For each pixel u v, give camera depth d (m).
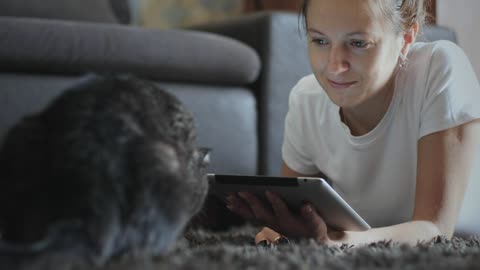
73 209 0.63
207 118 1.98
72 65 1.79
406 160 1.25
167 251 0.72
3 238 0.65
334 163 1.34
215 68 1.99
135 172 0.65
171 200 0.67
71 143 0.65
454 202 1.12
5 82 1.72
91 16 2.44
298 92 1.41
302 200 1.00
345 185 1.34
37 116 0.69
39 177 0.64
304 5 1.14
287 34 2.10
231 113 2.03
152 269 0.64
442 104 1.16
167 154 0.68
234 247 0.90
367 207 1.33
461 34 2.11
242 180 1.02
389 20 1.06
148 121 0.69
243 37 2.18
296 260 0.74
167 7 3.28
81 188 0.63
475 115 1.17
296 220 1.04
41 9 2.29
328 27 1.05
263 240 1.11
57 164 0.64
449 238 1.11
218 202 1.15
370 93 1.10
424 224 1.08
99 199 0.63
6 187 0.65
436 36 2.06
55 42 1.75
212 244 1.06
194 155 0.76
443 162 1.14
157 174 0.66
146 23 3.24
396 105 1.22
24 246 0.62
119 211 0.64
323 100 1.34
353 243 1.03
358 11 1.03
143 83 0.75
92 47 1.80
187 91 1.97
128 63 1.86
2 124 1.69
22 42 1.71
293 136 1.42
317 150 1.38
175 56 1.92
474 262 0.71
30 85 1.75
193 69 1.96
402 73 1.23
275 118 2.09
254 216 1.10
